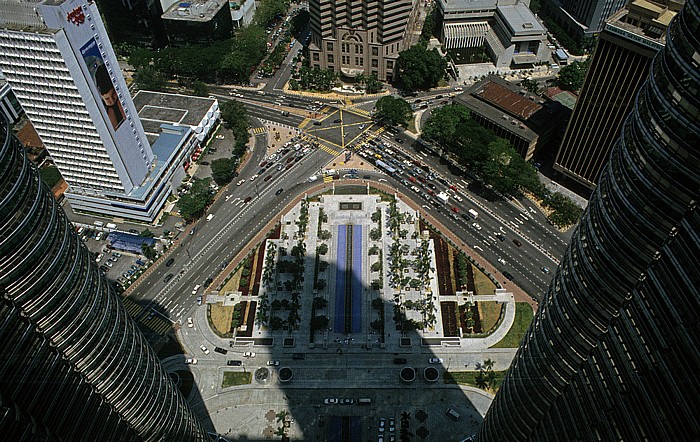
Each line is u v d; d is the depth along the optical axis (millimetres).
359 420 188500
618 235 84125
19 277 90438
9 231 86625
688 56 67500
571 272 100125
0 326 84750
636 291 84062
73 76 198125
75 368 106812
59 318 99375
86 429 107312
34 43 189625
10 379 85375
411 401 192875
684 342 71750
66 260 100188
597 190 93688
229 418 190750
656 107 74875
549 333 108750
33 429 88312
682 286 72312
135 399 122938
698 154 68062
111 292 118938
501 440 141375
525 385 121625
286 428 187000
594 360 97438
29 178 92438
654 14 197875
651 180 76312
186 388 198625
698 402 69312
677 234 74125
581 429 102438
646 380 80938
